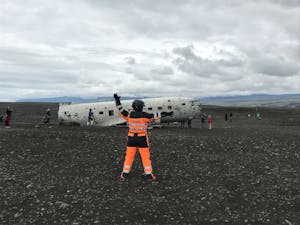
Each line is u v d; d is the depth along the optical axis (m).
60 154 12.15
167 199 7.12
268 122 68.31
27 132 17.81
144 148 8.64
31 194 7.36
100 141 15.22
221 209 6.55
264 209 6.55
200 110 33.53
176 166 10.33
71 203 6.82
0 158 11.48
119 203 6.85
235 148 13.81
